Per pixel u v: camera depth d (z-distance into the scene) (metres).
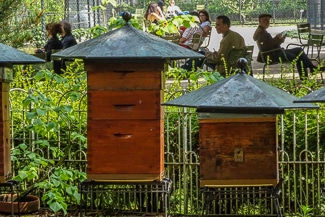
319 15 27.59
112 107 7.31
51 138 9.31
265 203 8.98
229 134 7.07
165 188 7.39
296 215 8.91
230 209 8.93
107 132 7.34
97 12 27.48
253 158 7.09
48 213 9.23
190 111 9.23
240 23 44.50
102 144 7.34
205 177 7.12
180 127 9.22
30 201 9.02
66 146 9.34
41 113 8.32
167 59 7.52
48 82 10.52
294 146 8.85
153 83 7.25
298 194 9.05
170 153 9.11
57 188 8.45
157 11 19.17
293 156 8.88
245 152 7.08
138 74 7.26
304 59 16.73
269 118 7.04
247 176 7.11
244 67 7.24
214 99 6.88
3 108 7.37
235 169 7.10
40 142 8.61
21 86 11.31
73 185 9.33
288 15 45.62
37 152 9.35
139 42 7.32
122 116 7.31
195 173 9.22
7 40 13.78
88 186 7.71
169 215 8.73
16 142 9.46
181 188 9.25
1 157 7.41
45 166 8.90
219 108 6.82
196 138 9.27
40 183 8.45
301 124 9.06
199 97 7.03
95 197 9.38
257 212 9.14
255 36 17.22
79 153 9.31
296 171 9.03
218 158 7.10
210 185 7.12
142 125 7.31
